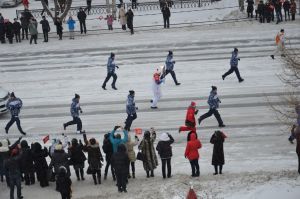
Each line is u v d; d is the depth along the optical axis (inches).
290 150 2394.2
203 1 5797.2
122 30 5054.1
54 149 2148.1
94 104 3196.4
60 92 3474.4
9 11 6343.5
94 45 4552.2
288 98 2933.1
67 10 5182.1
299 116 2247.8
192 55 4065.0
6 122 3038.9
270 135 2583.7
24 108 3228.3
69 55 4303.6
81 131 2773.1
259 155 2349.9
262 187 1899.6
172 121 2842.0
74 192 2033.7
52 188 2113.7
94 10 6008.9
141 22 5295.3
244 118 2819.9
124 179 1979.6
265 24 4857.3
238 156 2349.9
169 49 4261.8
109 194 1968.5
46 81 3713.1
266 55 3927.2
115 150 2137.1
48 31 4803.2
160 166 2306.8
